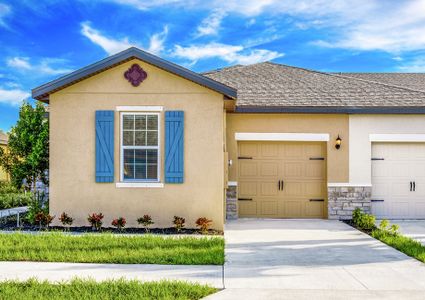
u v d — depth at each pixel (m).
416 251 8.98
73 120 11.91
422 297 6.23
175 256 8.38
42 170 13.34
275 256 8.75
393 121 14.23
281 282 6.91
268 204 14.47
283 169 14.46
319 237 10.91
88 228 11.65
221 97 11.77
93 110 11.90
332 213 14.16
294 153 14.46
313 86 15.55
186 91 11.80
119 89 11.88
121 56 11.52
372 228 12.19
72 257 8.30
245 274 7.36
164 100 11.82
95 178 11.84
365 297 6.21
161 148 11.85
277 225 12.86
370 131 14.25
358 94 14.80
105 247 9.16
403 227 12.70
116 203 11.84
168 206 11.78
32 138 13.26
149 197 11.80
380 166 14.46
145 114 11.95
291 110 13.92
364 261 8.38
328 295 6.29
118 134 11.90
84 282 6.67
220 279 7.03
